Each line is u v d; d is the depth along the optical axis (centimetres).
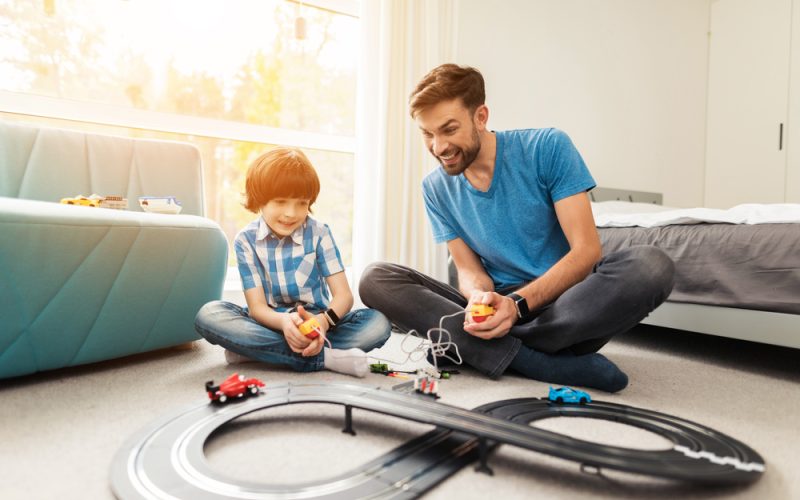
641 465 59
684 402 102
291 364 117
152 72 221
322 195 256
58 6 201
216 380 110
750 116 337
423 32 241
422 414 73
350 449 74
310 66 253
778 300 126
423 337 124
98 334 115
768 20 327
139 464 64
